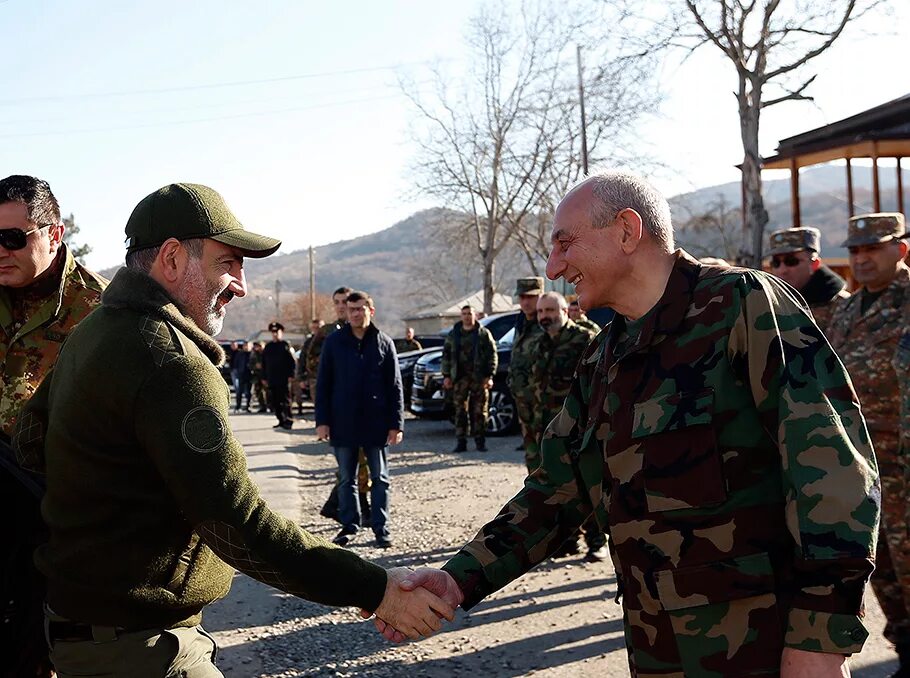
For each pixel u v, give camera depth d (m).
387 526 6.72
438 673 4.13
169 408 2.04
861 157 15.16
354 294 6.79
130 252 2.29
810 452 1.88
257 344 22.75
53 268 3.14
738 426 1.98
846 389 1.96
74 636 2.16
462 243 36.56
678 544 1.98
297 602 5.37
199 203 2.27
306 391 23.72
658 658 2.02
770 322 1.98
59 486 2.15
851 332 4.30
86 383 2.09
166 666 2.16
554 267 2.27
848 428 1.92
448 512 7.85
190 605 2.21
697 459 1.97
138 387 2.05
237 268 2.34
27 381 3.08
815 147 15.32
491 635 4.62
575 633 4.59
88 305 3.16
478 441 12.05
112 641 2.13
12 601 2.72
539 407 6.48
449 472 10.16
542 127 30.72
